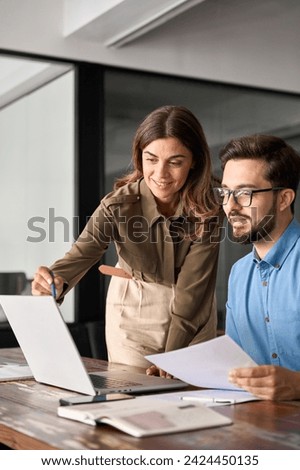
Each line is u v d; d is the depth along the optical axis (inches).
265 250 80.0
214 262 96.7
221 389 71.7
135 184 99.4
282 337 78.7
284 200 77.5
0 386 77.2
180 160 90.1
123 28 172.7
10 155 191.8
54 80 186.5
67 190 184.2
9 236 189.3
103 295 185.8
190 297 93.5
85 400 64.5
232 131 202.4
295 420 57.4
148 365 102.3
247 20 203.2
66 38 178.4
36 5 174.1
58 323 68.0
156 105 191.8
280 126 209.8
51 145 187.2
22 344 79.3
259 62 205.5
